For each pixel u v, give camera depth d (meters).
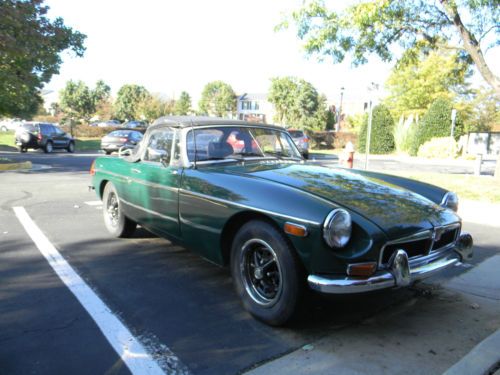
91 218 7.07
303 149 23.56
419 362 2.93
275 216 3.19
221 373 2.76
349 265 2.95
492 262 5.24
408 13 11.05
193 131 4.35
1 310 3.58
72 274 4.46
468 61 13.01
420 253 3.39
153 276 4.46
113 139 22.09
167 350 3.02
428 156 26.22
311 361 2.92
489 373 2.81
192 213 3.99
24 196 9.02
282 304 3.21
